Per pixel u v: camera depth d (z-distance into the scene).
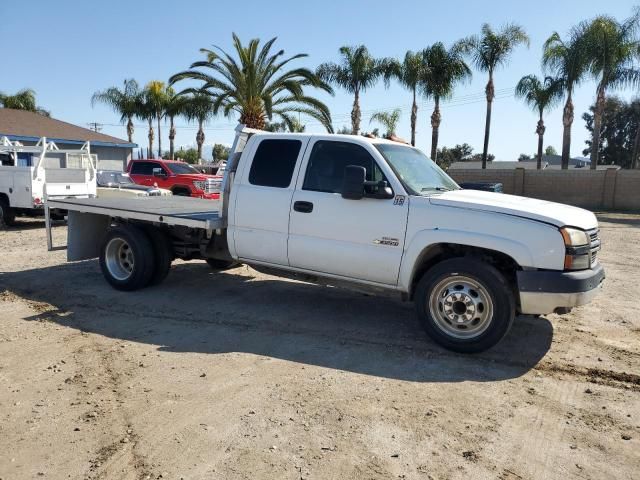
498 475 3.18
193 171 20.41
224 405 4.01
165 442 3.49
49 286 7.61
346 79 31.19
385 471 3.20
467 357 5.07
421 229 5.20
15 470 3.19
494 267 4.96
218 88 25.22
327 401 4.10
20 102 43.38
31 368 4.70
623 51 25.53
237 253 6.42
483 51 30.56
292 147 6.07
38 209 13.31
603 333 5.82
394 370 4.74
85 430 3.64
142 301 6.87
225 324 5.99
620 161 60.28
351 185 5.31
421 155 6.41
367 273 5.54
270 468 3.21
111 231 7.39
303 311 6.52
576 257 4.80
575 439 3.60
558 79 28.91
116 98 38.53
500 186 19.88
